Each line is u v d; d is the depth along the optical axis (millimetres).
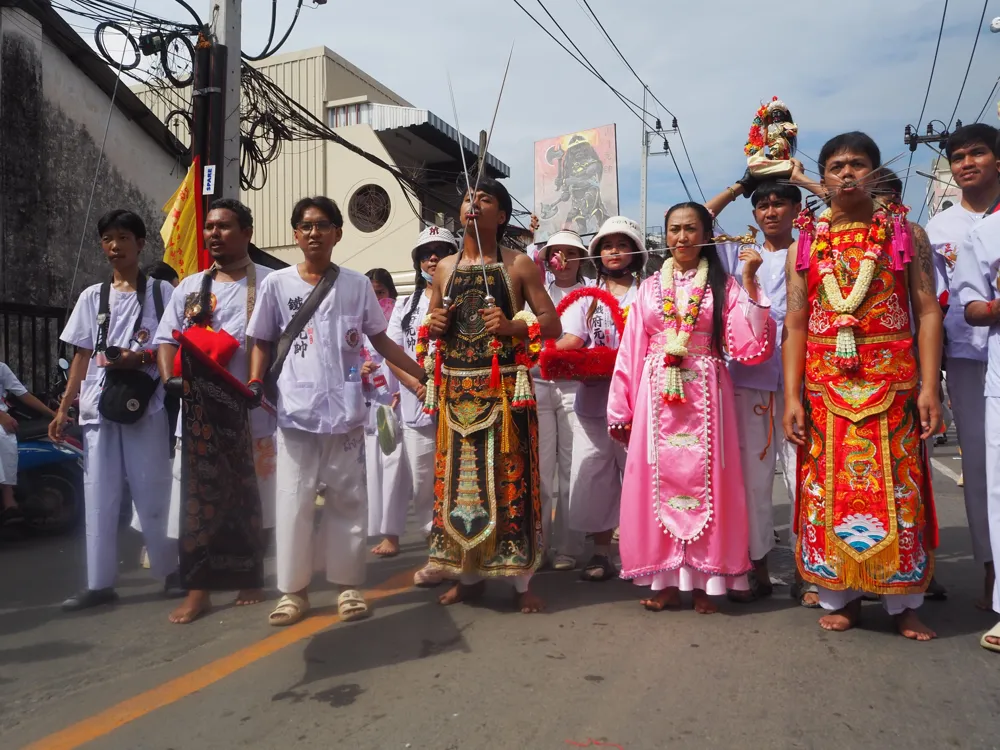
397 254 17094
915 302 3723
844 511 3695
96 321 4738
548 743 2617
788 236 5016
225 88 8688
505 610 4133
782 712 2828
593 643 3574
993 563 3848
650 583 4223
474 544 4078
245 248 4613
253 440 4523
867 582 3621
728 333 4102
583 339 5016
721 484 4055
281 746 2645
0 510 6543
